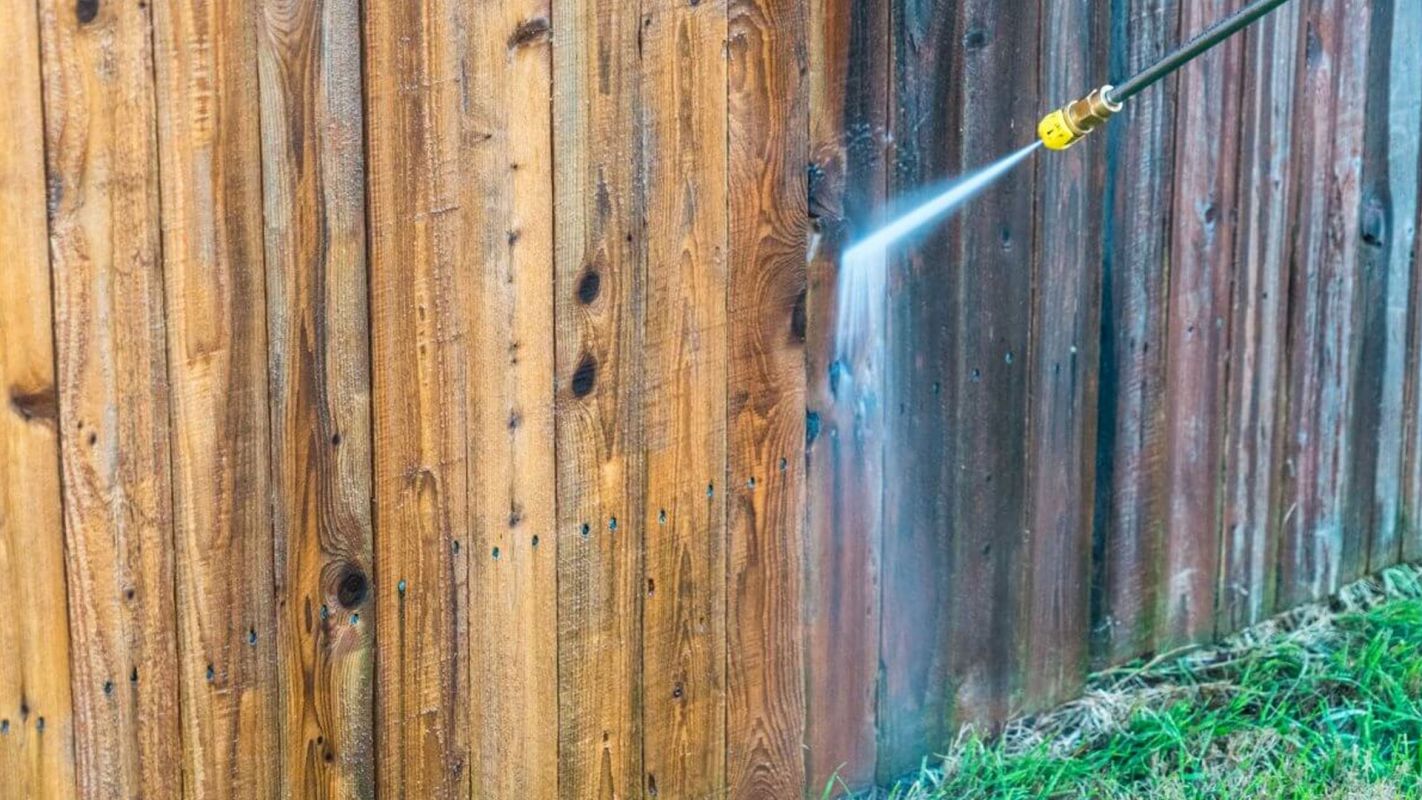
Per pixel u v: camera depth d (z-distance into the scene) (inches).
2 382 107.0
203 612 117.4
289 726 122.8
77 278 109.0
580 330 133.4
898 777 161.8
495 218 127.4
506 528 132.0
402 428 125.1
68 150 107.6
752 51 138.8
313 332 119.6
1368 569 206.1
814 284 146.4
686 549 142.8
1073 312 166.1
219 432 116.3
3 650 109.3
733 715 148.7
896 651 158.9
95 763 114.2
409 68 121.3
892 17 146.7
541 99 128.3
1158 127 169.8
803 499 149.3
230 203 114.5
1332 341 194.1
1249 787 160.2
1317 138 186.2
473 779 133.6
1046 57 158.4
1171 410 178.1
